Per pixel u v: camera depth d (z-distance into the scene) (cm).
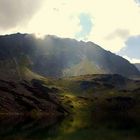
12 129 14175
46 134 12556
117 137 11175
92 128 14700
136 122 18412
